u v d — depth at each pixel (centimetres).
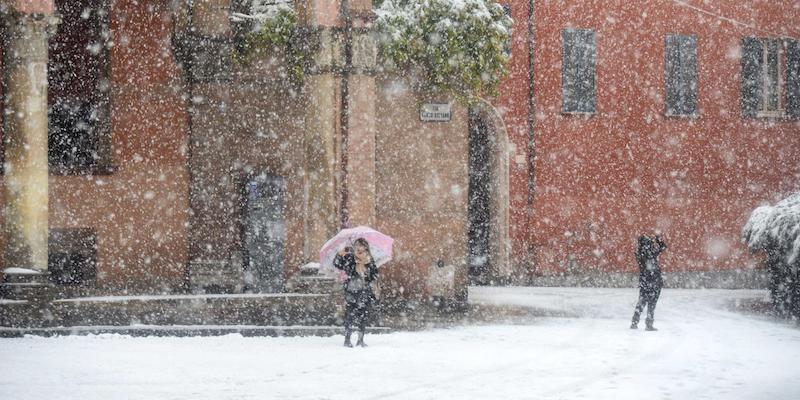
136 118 3156
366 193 3108
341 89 3083
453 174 3447
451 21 3409
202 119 3108
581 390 1689
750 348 2392
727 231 5159
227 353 2227
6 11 2694
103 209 3148
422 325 2880
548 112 4838
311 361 2089
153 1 3161
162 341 2483
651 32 5028
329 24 3069
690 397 1614
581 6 4900
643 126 5019
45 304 2633
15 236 2708
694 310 3512
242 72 3120
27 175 2708
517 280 4788
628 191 4978
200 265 3108
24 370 1889
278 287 3241
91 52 3173
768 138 5238
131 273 3147
